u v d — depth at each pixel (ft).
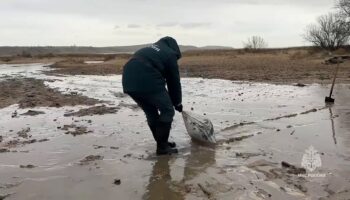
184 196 12.32
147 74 16.08
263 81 49.21
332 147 17.12
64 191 12.94
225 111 26.68
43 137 20.30
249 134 19.77
